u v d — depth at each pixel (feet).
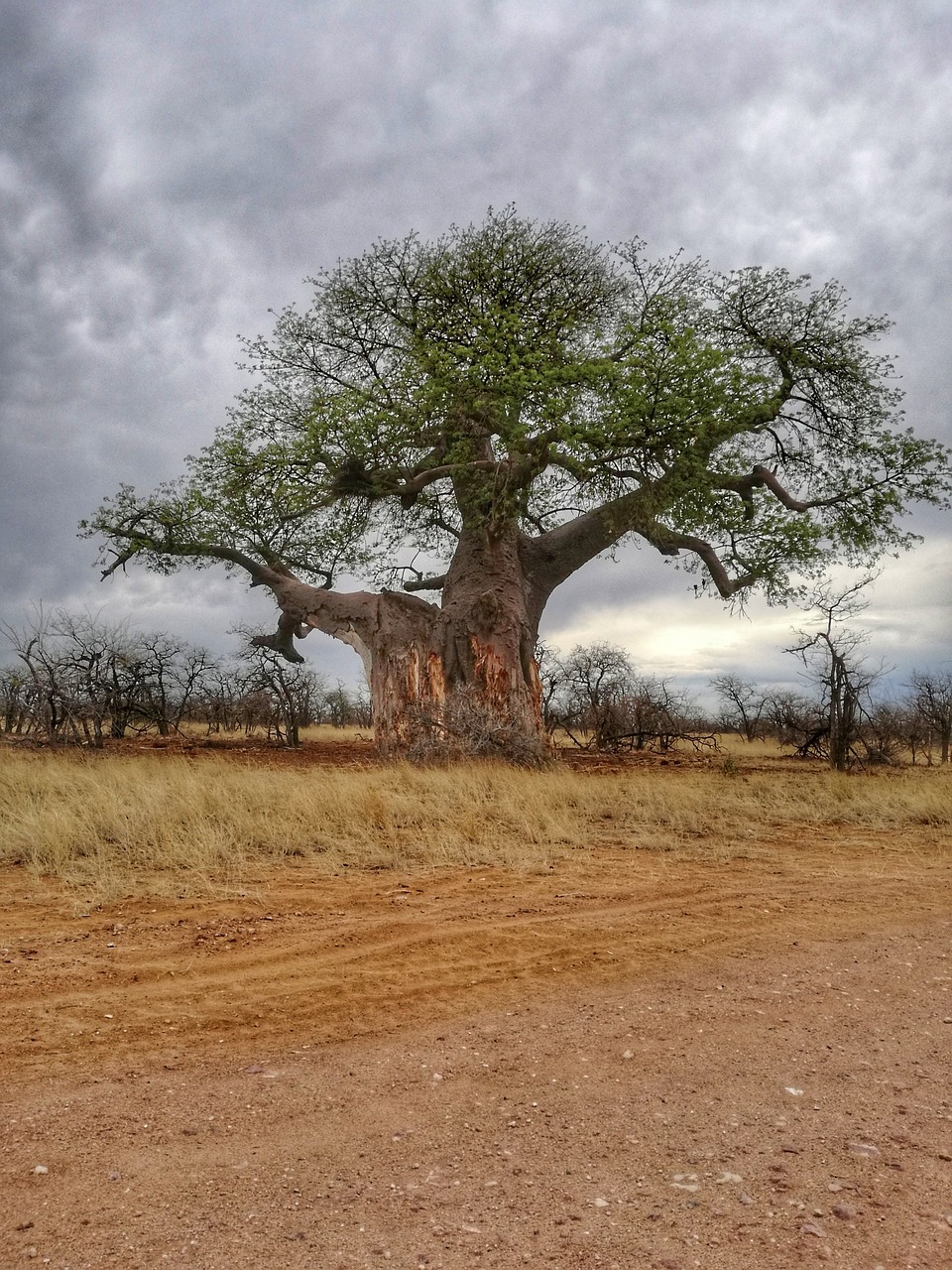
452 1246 8.75
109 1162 10.31
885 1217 9.36
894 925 22.13
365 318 71.72
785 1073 13.19
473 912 22.58
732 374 57.67
